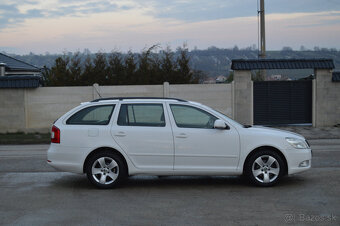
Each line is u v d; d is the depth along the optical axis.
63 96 18.73
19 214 6.07
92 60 22.00
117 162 7.59
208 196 7.09
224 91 19.03
